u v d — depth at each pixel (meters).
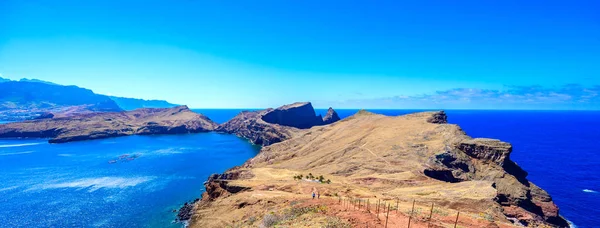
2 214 74.19
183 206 80.44
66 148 186.00
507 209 61.22
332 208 38.41
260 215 48.41
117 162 139.12
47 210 77.12
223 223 57.47
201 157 156.50
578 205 85.19
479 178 83.19
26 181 103.94
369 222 30.31
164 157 154.75
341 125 165.75
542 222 61.31
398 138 115.25
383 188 74.19
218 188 78.12
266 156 142.38
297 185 71.12
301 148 143.25
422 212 40.41
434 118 135.62
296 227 30.58
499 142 91.75
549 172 121.81
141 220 72.31
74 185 99.56
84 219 72.19
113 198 87.06
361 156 106.69
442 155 89.56
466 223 34.50
